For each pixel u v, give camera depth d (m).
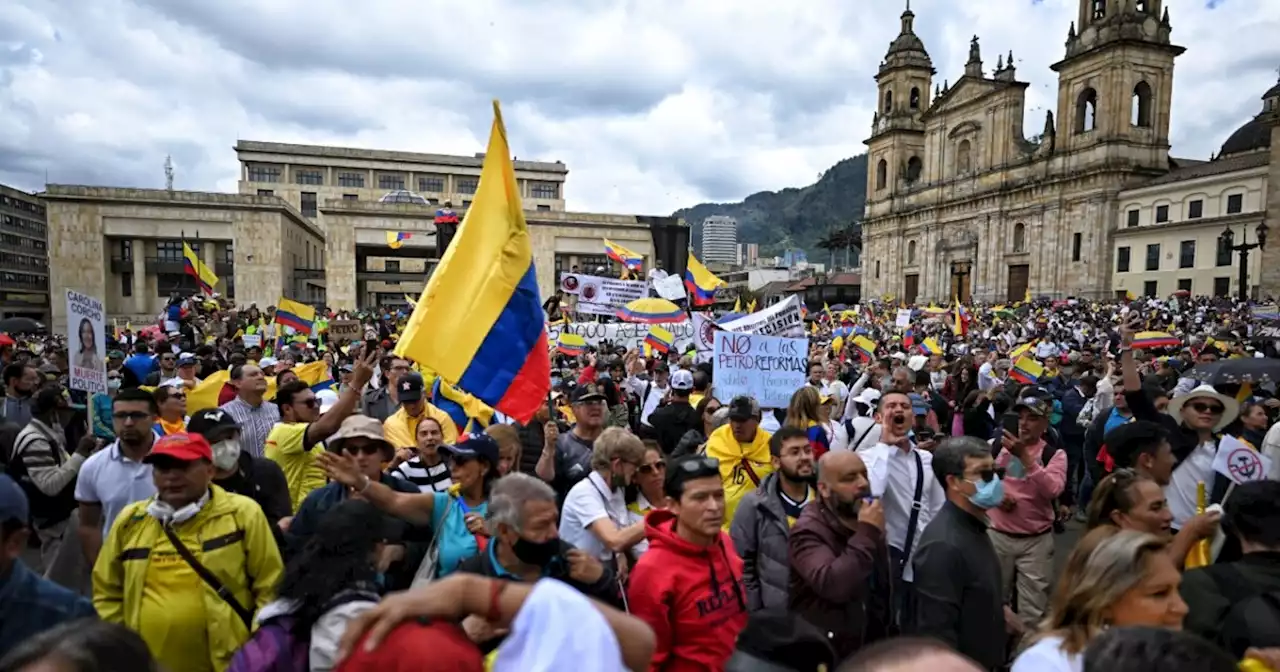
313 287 72.69
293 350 14.02
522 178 99.50
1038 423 5.36
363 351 5.50
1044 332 37.84
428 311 4.92
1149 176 58.50
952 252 72.25
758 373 8.52
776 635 2.28
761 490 4.45
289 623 2.74
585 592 3.25
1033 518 5.41
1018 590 5.47
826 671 2.26
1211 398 5.34
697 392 10.41
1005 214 66.06
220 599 3.52
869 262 84.25
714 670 3.38
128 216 55.41
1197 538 3.78
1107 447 5.09
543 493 3.18
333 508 3.00
